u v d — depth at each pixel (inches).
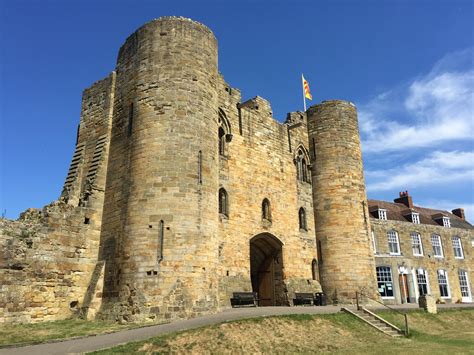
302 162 1175.6
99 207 804.0
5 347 491.8
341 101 1198.3
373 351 558.3
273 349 539.5
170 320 639.8
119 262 714.2
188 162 742.5
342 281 1054.4
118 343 502.9
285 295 991.0
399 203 1867.6
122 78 879.1
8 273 663.8
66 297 722.8
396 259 1494.8
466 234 1779.0
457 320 935.7
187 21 840.3
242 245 928.3
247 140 1015.0
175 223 699.4
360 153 1193.4
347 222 1094.4
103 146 850.1
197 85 801.6
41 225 721.6
